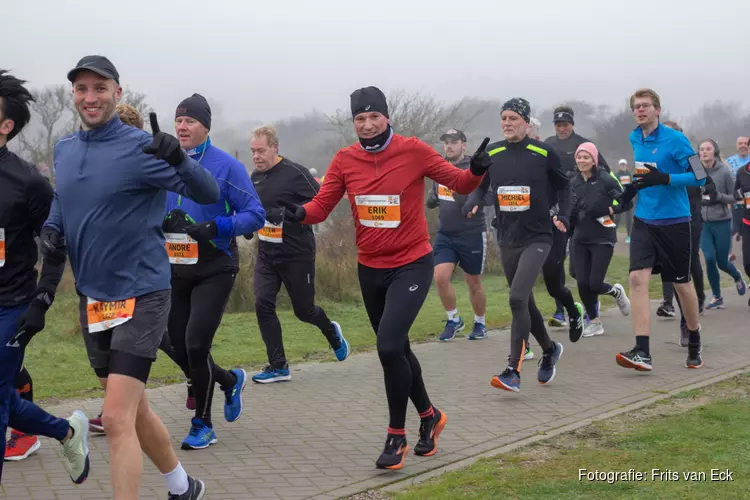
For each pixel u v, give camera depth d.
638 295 7.69
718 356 8.52
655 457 5.17
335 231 15.94
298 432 6.00
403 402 5.12
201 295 5.54
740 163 15.76
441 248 9.53
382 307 5.39
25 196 4.30
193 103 5.54
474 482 4.76
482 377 7.77
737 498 4.45
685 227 7.68
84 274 4.09
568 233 8.73
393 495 4.69
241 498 4.64
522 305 6.80
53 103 17.06
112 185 4.00
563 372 7.94
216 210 5.56
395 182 5.12
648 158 7.69
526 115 7.02
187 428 6.10
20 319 4.15
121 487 3.85
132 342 4.00
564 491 4.59
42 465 5.21
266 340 7.65
